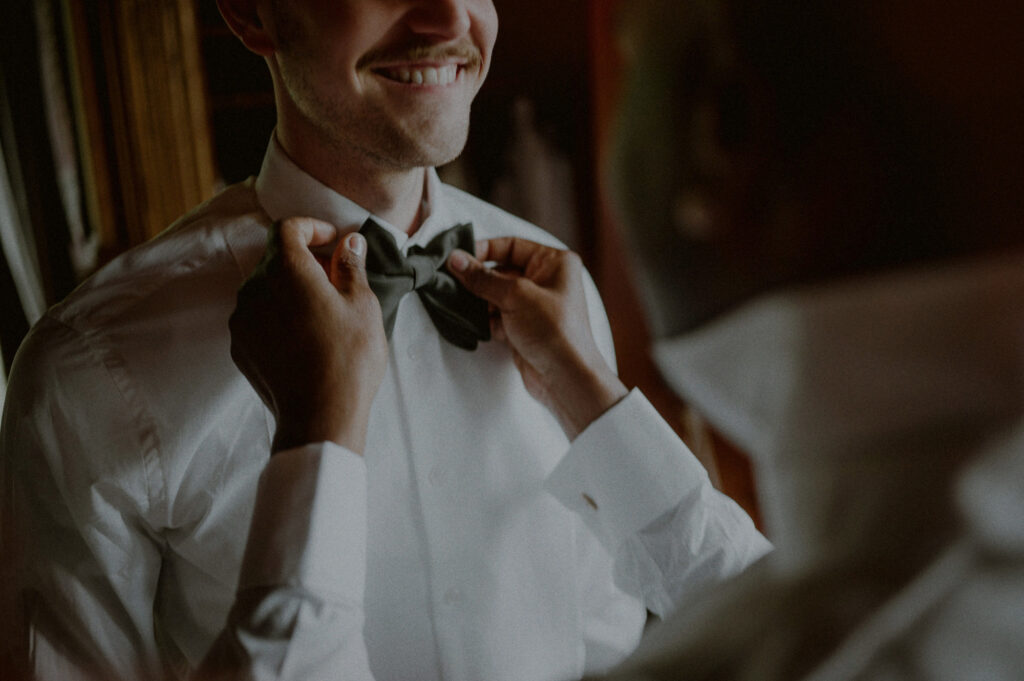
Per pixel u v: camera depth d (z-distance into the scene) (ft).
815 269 1.02
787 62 0.99
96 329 2.97
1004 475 1.02
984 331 1.00
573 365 3.03
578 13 7.74
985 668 1.00
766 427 1.14
